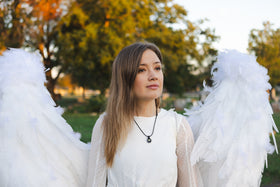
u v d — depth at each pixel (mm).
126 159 1267
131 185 1251
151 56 1272
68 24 11023
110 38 11016
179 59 13219
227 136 1249
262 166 1277
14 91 1202
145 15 12039
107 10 11742
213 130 1283
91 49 11031
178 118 1341
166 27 13195
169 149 1268
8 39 7785
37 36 8758
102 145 1357
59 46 11305
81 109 7316
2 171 1173
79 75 10742
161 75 1298
